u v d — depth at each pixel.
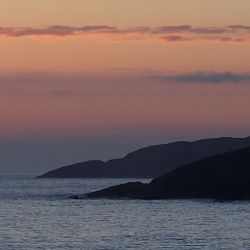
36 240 199.12
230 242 192.38
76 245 188.12
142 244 188.88
